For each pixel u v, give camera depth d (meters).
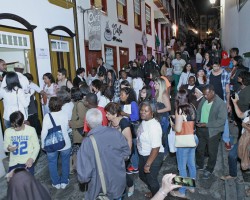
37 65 6.96
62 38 8.15
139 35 16.38
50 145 4.54
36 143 4.35
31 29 6.68
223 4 18.97
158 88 5.48
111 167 3.19
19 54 6.80
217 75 6.95
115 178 3.20
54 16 7.74
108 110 3.92
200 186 4.85
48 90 6.57
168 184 1.84
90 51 9.97
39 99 7.03
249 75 5.48
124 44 13.62
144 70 11.16
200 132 4.96
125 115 5.04
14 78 4.79
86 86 5.69
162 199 1.83
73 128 5.06
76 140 5.09
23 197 2.04
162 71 12.30
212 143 4.82
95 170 3.15
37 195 2.09
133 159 5.31
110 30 11.60
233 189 4.57
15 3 6.14
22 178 2.06
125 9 13.88
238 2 11.50
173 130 4.53
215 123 4.70
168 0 27.73
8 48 6.29
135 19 16.19
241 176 5.04
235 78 6.86
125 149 3.34
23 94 4.89
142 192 4.78
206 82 7.30
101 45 10.76
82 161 3.12
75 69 8.84
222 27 19.94
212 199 4.47
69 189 4.96
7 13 5.83
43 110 7.17
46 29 7.30
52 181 4.93
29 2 6.64
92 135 3.20
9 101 4.87
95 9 9.59
